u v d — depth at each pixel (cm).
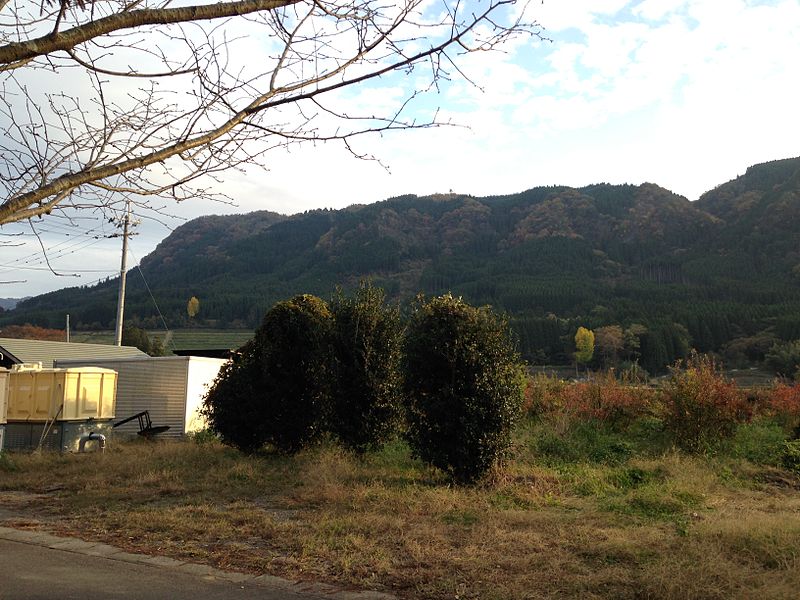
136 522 732
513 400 993
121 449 1483
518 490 892
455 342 978
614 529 666
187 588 501
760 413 1566
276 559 585
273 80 352
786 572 493
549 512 761
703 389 1332
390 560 573
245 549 621
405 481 976
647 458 1197
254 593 491
